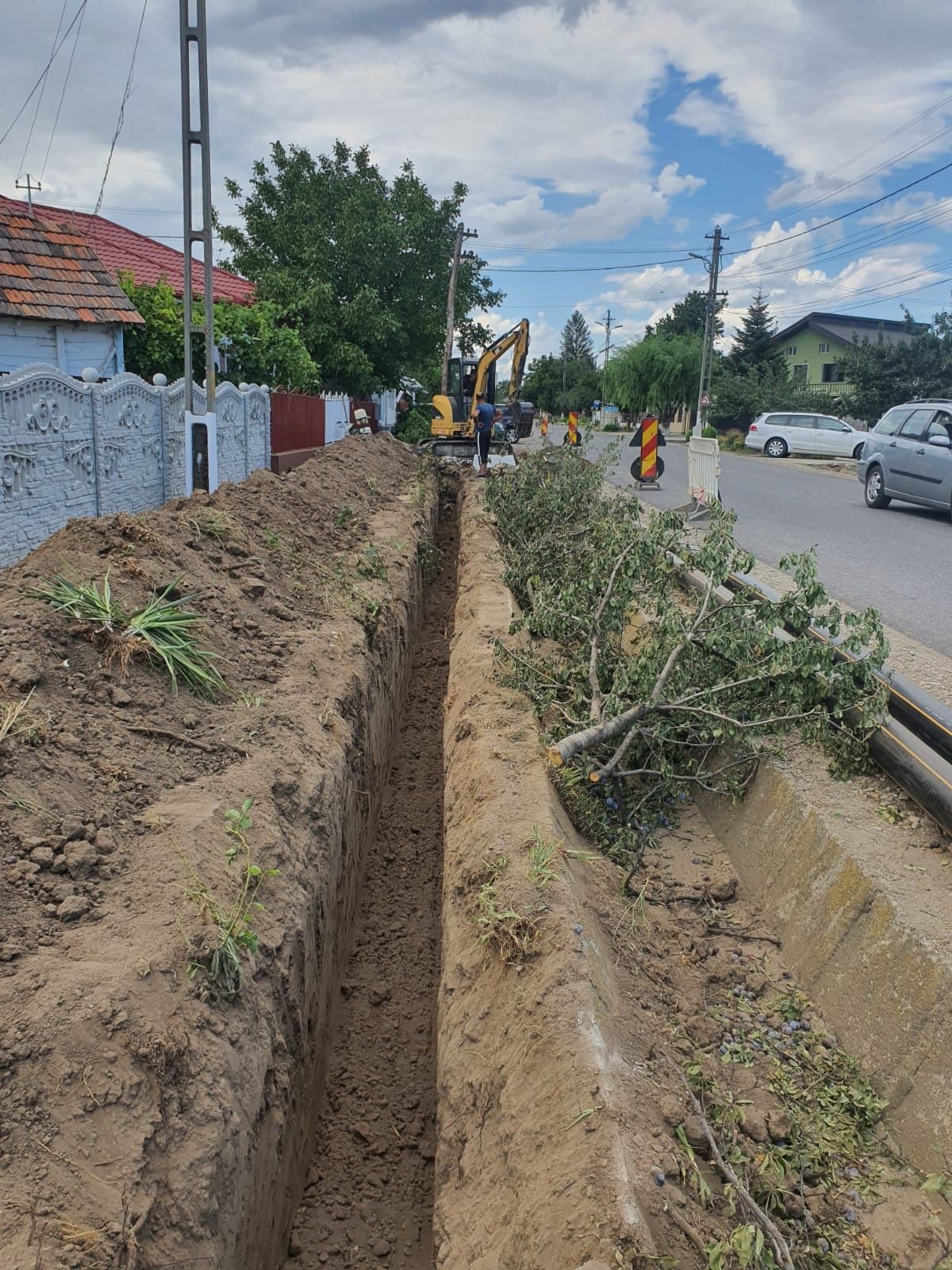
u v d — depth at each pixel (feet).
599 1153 8.16
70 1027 8.54
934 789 13.47
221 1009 9.96
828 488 62.95
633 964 11.98
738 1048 10.97
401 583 29.25
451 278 102.78
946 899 11.57
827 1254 8.36
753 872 15.02
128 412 35.50
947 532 42.19
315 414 69.41
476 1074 10.59
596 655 17.97
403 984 16.56
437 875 19.98
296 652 19.42
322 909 14.08
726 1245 7.35
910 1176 9.37
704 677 17.07
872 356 115.75
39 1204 7.32
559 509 32.91
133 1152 8.09
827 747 16.01
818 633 19.47
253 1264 9.81
